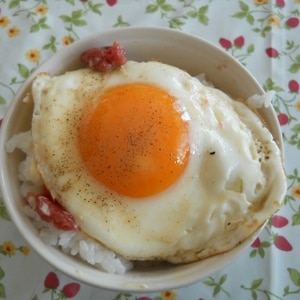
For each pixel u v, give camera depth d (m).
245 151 0.13
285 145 0.15
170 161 0.12
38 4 0.17
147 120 0.12
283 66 0.16
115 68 0.13
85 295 0.14
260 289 0.14
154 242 0.12
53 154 0.12
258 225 0.12
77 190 0.12
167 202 0.12
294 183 0.15
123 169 0.12
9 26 0.17
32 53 0.16
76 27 0.17
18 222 0.12
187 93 0.13
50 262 0.12
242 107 0.13
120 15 0.17
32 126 0.13
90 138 0.12
